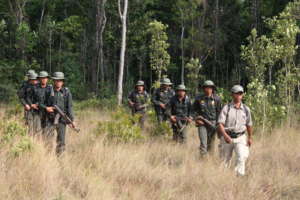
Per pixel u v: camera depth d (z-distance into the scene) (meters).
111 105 18.61
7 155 5.84
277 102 11.70
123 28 18.36
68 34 37.34
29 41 27.61
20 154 5.75
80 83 31.33
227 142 6.07
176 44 37.19
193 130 10.84
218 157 6.95
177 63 39.88
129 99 11.04
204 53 35.59
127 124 8.52
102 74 30.52
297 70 11.48
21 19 28.56
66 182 5.32
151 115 10.47
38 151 5.96
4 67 23.84
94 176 5.54
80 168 5.82
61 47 34.59
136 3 33.25
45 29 31.50
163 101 10.12
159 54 18.56
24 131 6.93
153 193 5.22
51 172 5.29
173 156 7.39
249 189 5.46
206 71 39.34
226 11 37.31
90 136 8.22
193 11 33.59
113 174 5.85
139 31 33.56
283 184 5.81
